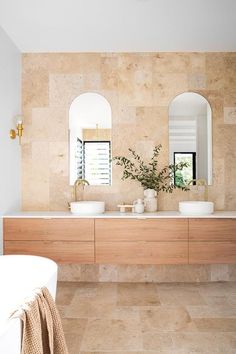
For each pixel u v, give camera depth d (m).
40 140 3.51
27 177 3.52
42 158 3.52
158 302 2.81
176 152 3.51
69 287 3.24
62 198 3.52
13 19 2.77
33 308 1.34
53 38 3.16
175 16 2.73
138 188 3.50
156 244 3.01
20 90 3.49
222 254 3.01
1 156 3.00
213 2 2.52
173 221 3.01
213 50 3.46
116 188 3.51
